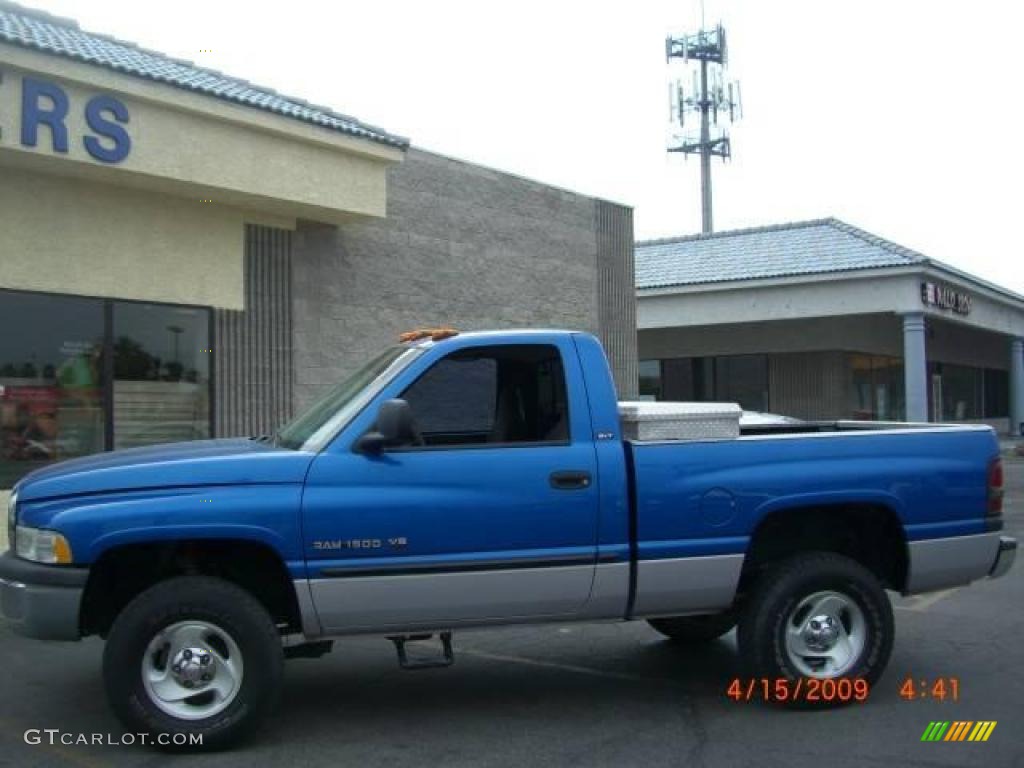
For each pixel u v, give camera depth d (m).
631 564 5.54
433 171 15.59
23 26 11.30
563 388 5.65
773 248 28.31
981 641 7.55
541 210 17.70
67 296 11.12
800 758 5.07
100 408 11.39
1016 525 14.30
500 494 5.36
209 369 12.48
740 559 5.71
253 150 11.95
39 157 10.11
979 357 39.75
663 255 30.62
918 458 6.08
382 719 5.78
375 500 5.21
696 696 6.22
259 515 5.10
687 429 5.78
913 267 24.12
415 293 15.24
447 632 5.48
